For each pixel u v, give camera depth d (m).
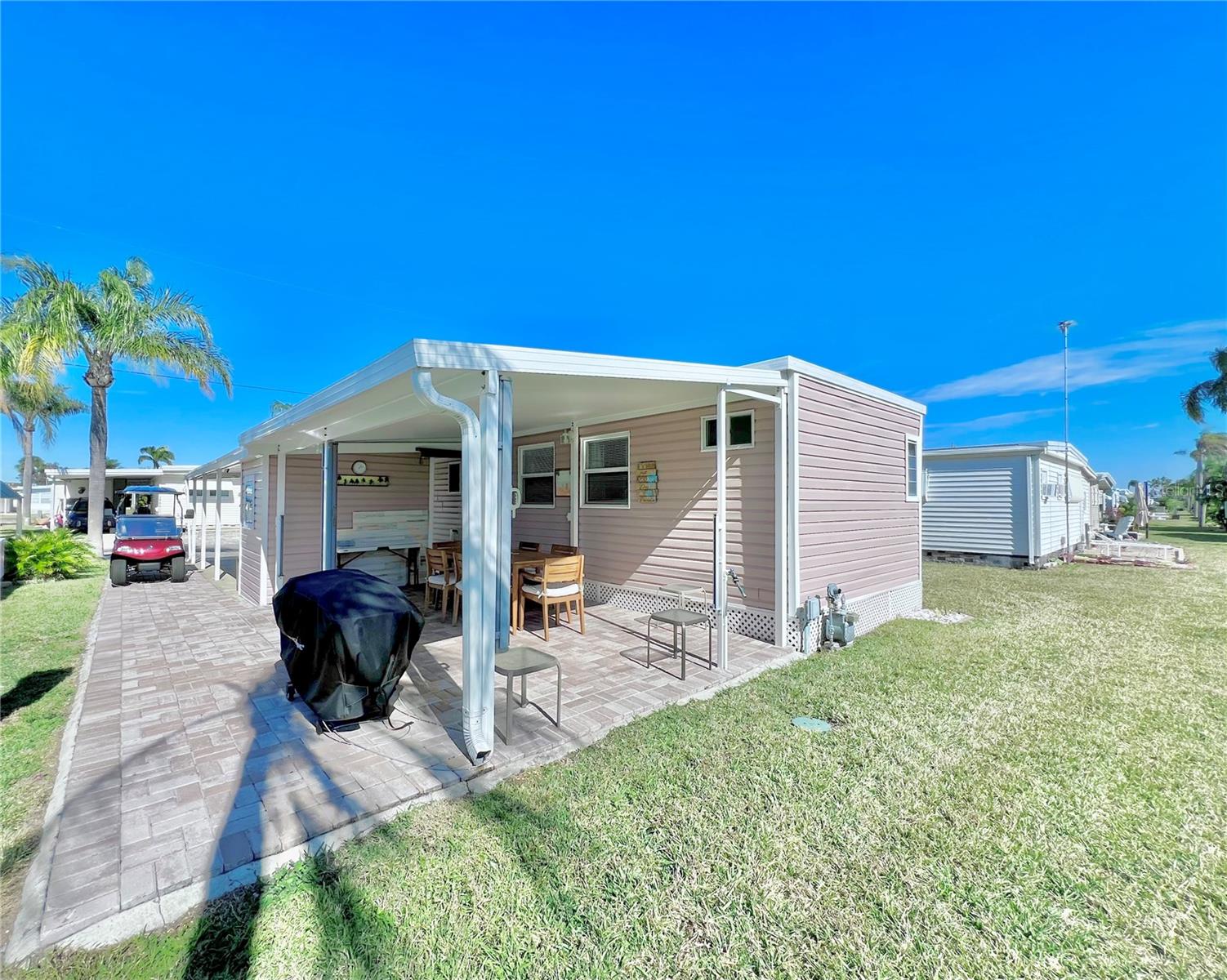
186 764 3.15
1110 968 1.83
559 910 2.05
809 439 5.85
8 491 13.84
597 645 5.77
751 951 1.88
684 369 4.55
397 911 2.04
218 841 2.43
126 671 4.88
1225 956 1.87
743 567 6.06
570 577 6.21
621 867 2.28
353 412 4.57
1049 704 4.16
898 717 3.89
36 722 3.82
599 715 3.94
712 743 3.44
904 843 2.46
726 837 2.49
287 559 7.88
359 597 3.60
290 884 2.17
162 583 10.17
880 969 1.81
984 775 3.07
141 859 2.30
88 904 2.05
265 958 1.84
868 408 7.04
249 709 3.99
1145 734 3.63
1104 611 7.93
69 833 2.48
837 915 2.04
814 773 3.07
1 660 5.35
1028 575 11.93
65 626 6.73
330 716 3.41
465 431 3.19
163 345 13.90
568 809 2.70
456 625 6.55
